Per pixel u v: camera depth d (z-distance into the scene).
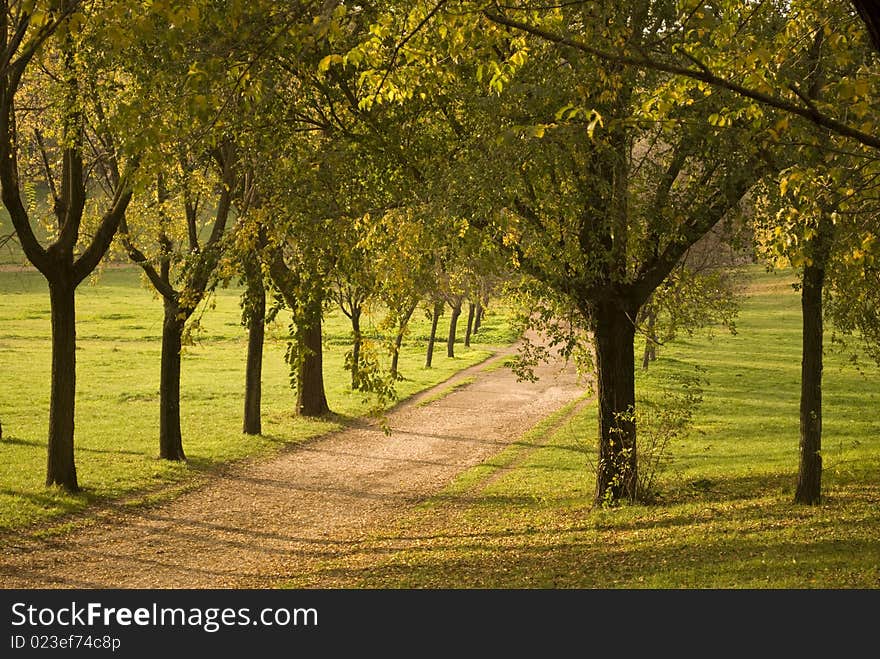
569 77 12.38
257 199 17.17
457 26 9.38
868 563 11.28
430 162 14.32
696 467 24.11
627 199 14.59
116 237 23.55
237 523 19.16
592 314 17.58
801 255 10.21
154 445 27.56
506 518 18.69
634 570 12.42
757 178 13.88
